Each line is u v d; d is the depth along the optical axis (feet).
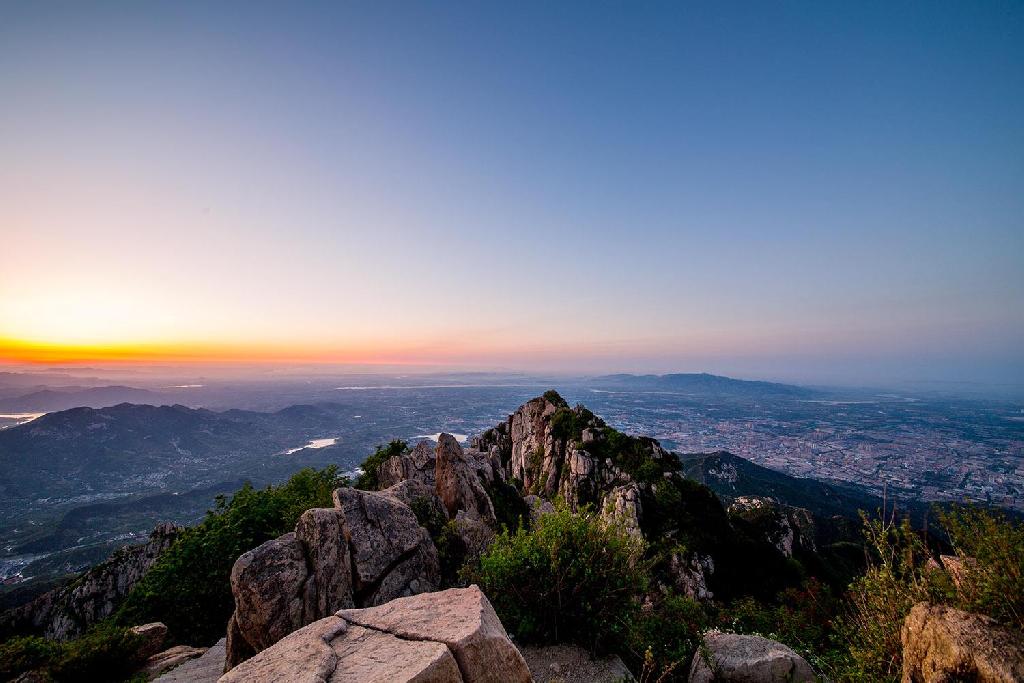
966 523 20.63
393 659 15.76
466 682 15.87
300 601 26.30
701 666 23.45
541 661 25.36
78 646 37.29
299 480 65.26
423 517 40.29
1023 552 18.04
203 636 43.50
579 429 156.35
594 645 26.16
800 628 30.76
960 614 17.92
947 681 16.31
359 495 33.14
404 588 30.22
